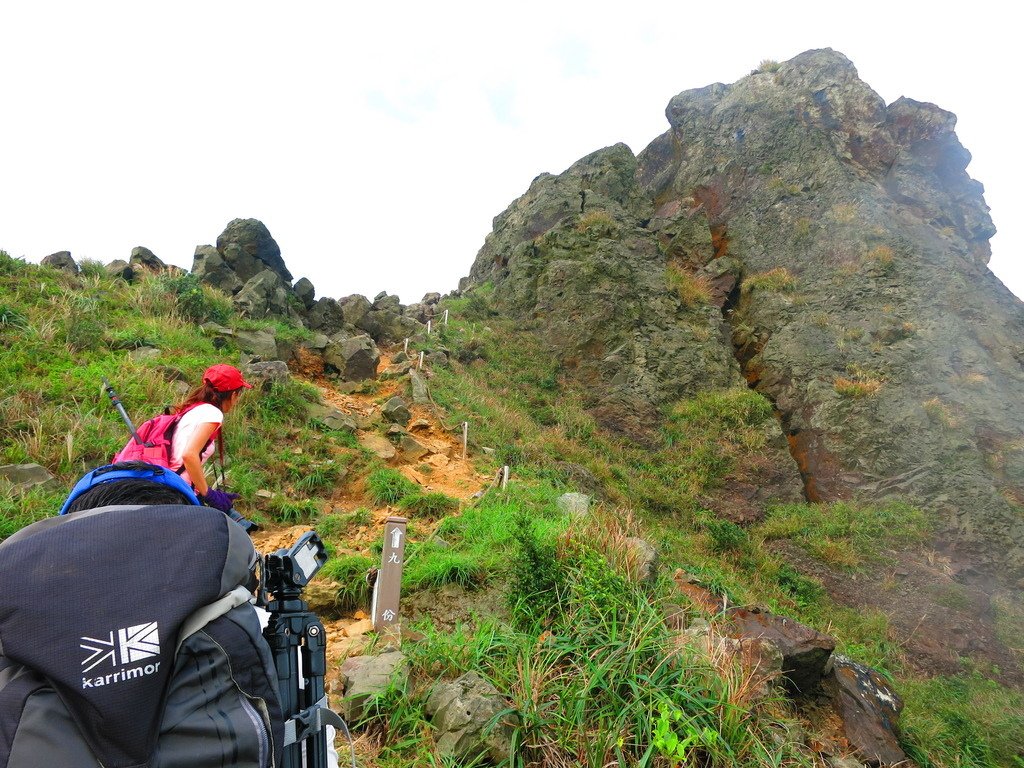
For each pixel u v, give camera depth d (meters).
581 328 22.45
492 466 12.11
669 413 21.09
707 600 6.41
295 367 14.53
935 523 18.22
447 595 5.80
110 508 1.28
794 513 18.61
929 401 20.84
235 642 1.17
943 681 12.71
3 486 6.93
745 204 28.42
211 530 1.27
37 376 9.39
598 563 5.19
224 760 1.08
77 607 1.08
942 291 23.62
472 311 23.67
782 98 30.30
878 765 5.46
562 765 3.59
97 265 14.38
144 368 10.16
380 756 3.67
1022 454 19.98
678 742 3.65
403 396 14.32
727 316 25.73
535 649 4.40
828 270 25.08
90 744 1.01
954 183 29.69
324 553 1.64
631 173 29.28
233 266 17.19
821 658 5.98
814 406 21.59
